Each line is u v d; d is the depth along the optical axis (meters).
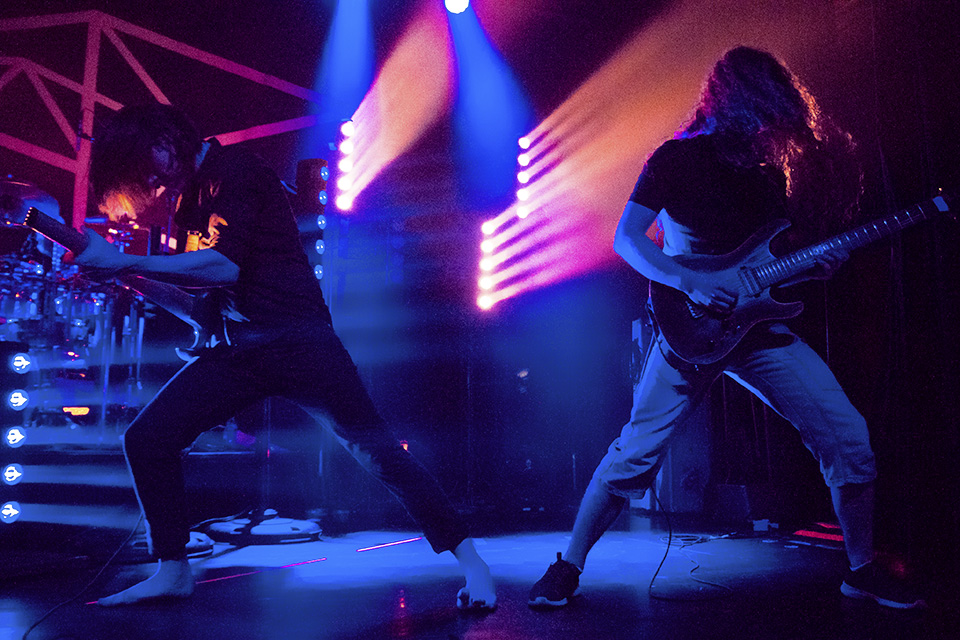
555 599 2.07
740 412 4.91
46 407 3.63
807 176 2.36
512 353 6.77
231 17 6.11
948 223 3.12
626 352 6.32
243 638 1.76
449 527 2.12
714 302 2.02
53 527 2.98
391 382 6.33
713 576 2.59
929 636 1.75
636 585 2.42
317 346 2.09
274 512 3.78
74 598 2.18
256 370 2.07
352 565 2.86
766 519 4.22
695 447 5.19
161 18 6.06
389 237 6.37
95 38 5.97
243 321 2.08
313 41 6.24
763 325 2.12
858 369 3.76
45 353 3.61
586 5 5.66
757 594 2.25
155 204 2.21
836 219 2.75
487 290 6.97
